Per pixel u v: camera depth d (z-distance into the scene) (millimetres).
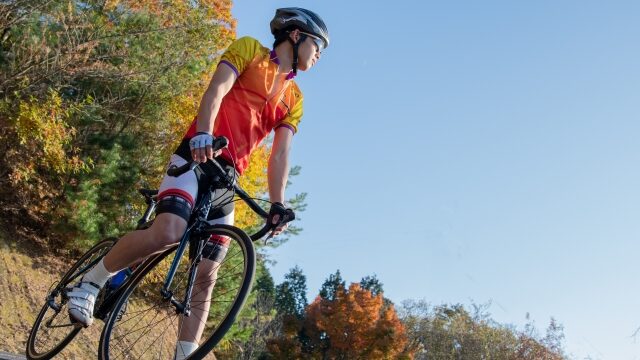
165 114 16312
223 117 2881
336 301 40750
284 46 2990
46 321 3461
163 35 15953
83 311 2916
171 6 16719
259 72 2920
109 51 14734
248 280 2461
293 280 69625
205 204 2807
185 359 2432
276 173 3127
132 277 2891
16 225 14789
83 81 15195
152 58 15617
